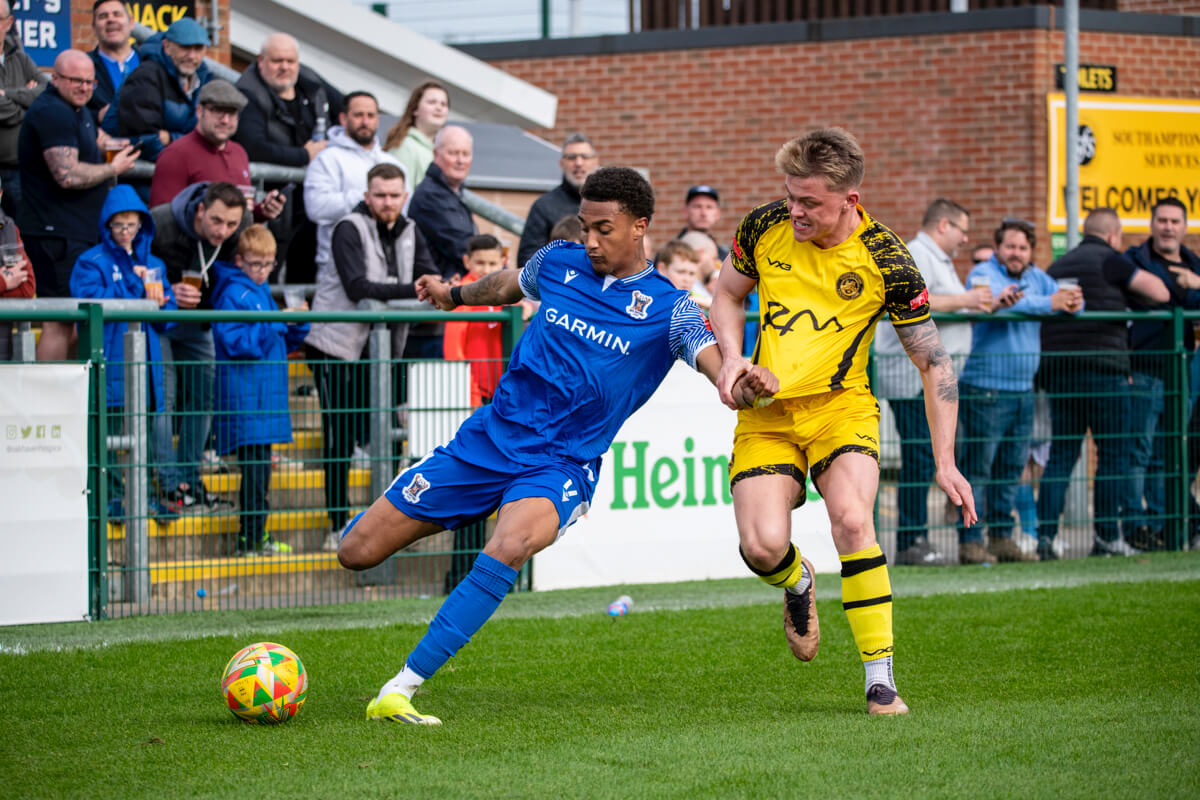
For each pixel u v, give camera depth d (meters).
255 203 18.16
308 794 7.14
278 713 8.91
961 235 18.09
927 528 17.41
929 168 29.27
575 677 10.82
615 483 15.80
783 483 9.40
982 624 13.16
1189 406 18.67
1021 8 28.42
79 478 13.18
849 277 9.16
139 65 17.98
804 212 8.85
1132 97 29.09
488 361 15.10
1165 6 31.23
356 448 14.72
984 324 17.45
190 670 10.91
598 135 31.64
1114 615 13.59
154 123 17.91
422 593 15.35
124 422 13.59
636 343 9.34
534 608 14.34
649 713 9.39
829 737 8.33
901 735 8.35
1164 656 11.49
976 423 17.41
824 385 9.21
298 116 19.14
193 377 13.82
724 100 30.80
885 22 29.44
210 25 22.17
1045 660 11.38
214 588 14.19
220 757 8.00
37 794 7.23
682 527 16.17
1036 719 8.83
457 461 9.41
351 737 8.52
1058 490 17.97
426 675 9.12
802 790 7.11
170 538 14.02
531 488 9.18
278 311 14.42
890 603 9.38
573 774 7.48
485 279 10.20
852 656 11.70
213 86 16.67
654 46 31.16
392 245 16.72
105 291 14.91
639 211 9.13
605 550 15.80
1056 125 28.41
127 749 8.23
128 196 14.98
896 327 9.31
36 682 10.44
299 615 13.88
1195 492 18.92
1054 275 18.89
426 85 20.39
